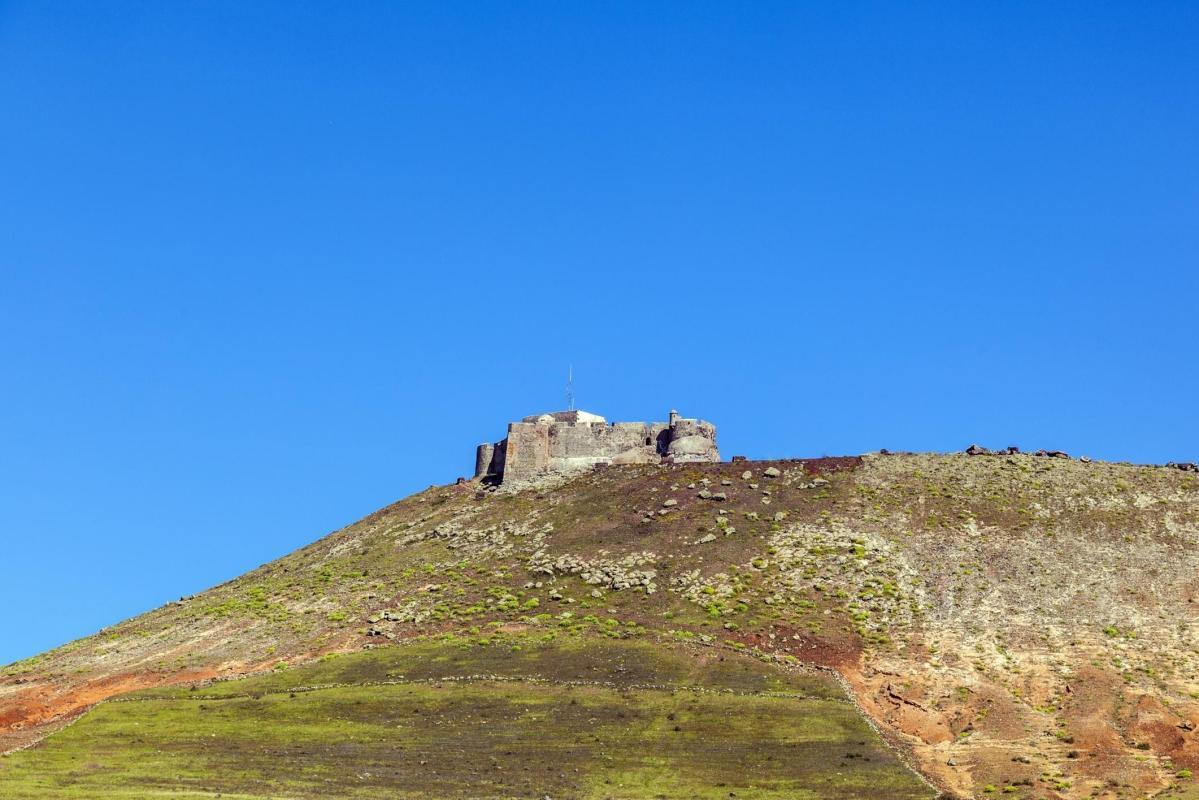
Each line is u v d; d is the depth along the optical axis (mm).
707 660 169500
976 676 165750
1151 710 154500
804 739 149375
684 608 183500
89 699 170000
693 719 153750
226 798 132625
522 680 165000
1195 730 151125
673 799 135125
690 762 144000
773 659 170125
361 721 156250
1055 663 168000
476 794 136000
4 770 142750
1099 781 139375
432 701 160375
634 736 150250
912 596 184750
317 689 165750
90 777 140625
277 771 142375
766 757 145125
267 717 158375
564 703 158500
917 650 172375
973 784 139875
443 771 142125
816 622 179000
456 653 174375
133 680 175500
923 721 155625
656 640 174875
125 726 156875
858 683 165500
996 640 174125
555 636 177375
